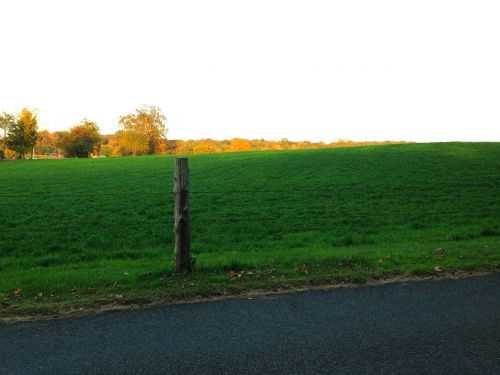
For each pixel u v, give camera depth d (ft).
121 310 19.10
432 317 17.84
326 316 18.06
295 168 123.54
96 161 183.73
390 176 102.37
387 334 16.11
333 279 23.56
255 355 14.43
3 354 14.58
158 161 171.42
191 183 103.40
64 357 14.34
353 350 14.79
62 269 32.76
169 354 14.53
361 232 54.03
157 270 26.25
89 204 76.89
